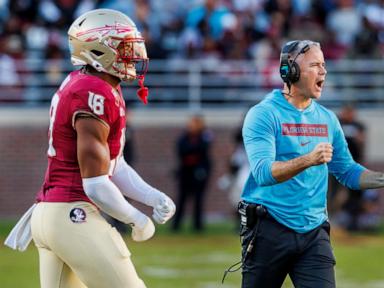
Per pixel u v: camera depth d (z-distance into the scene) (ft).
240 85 245.04
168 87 247.50
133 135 232.12
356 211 209.97
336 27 255.91
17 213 233.96
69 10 247.50
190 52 245.45
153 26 247.70
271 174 75.36
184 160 210.79
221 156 239.71
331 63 246.88
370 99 248.73
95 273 73.31
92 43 74.38
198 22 247.70
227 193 236.43
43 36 245.86
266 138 78.48
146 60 76.13
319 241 79.56
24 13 247.70
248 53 246.68
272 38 247.50
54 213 73.72
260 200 79.82
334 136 81.92
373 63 248.11
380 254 176.45
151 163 238.89
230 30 247.09
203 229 213.46
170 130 240.53
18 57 242.37
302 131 79.82
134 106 242.37
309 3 257.75
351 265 162.61
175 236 201.98
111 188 72.43
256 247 79.87
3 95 240.94
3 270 154.30
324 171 80.33
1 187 233.96
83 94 72.74
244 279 80.84
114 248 73.51
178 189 223.92
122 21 75.20
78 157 72.49
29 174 235.20
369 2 264.52
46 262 75.56
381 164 243.19
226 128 241.35
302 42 79.92
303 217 79.30
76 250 73.20
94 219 73.92
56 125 73.92
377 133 243.19
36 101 241.76
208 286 140.36
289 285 135.44
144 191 78.33
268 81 243.81
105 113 72.74
